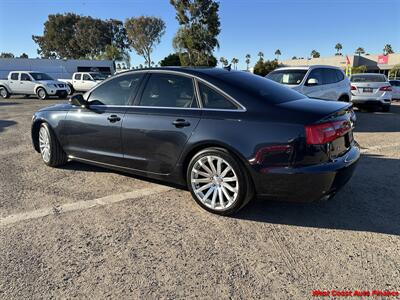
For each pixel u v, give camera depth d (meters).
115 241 3.33
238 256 3.06
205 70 4.14
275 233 3.46
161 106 4.16
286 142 3.33
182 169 4.02
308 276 2.77
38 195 4.48
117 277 2.78
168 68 4.25
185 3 36.50
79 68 41.22
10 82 22.94
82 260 3.02
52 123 5.33
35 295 2.57
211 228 3.57
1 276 2.79
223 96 3.76
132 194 4.50
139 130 4.24
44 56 75.75
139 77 4.46
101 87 4.82
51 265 2.95
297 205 4.10
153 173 4.29
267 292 2.59
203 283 2.70
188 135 3.83
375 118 11.33
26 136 8.48
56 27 71.31
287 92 4.15
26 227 3.61
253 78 4.26
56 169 5.59
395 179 4.96
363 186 4.69
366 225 3.61
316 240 3.32
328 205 4.10
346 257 3.02
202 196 3.93
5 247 3.22
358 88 12.38
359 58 56.19
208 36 37.06
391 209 3.98
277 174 3.38
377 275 2.77
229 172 3.68
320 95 9.41
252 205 4.11
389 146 7.03
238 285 2.67
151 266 2.92
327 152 3.37
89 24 70.06
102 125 4.64
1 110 14.92
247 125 3.51
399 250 3.13
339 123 3.52
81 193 4.54
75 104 4.83
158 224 3.67
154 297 2.55
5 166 5.78
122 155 4.53
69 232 3.51
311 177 3.30
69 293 2.59
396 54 53.06
